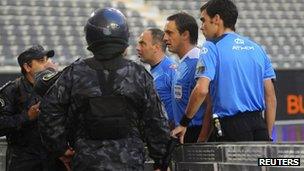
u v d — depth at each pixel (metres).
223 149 12.29
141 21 57.28
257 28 58.22
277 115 42.28
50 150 11.34
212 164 12.53
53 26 53.62
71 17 55.09
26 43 50.94
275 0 62.50
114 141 10.78
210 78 13.32
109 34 11.03
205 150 12.70
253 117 13.77
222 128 13.66
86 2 57.47
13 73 39.28
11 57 48.38
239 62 13.68
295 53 54.81
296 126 40.72
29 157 16.55
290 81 42.88
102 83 10.90
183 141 14.99
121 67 11.08
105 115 10.75
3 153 17.98
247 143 11.75
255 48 14.04
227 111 13.56
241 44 13.84
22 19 53.78
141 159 10.98
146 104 11.16
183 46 14.99
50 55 16.72
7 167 17.05
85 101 10.85
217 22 13.88
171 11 59.69
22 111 16.56
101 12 11.23
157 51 16.77
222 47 13.64
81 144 10.84
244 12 60.19
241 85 13.65
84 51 50.84
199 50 14.91
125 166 10.70
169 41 15.08
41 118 11.20
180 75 14.94
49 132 11.15
